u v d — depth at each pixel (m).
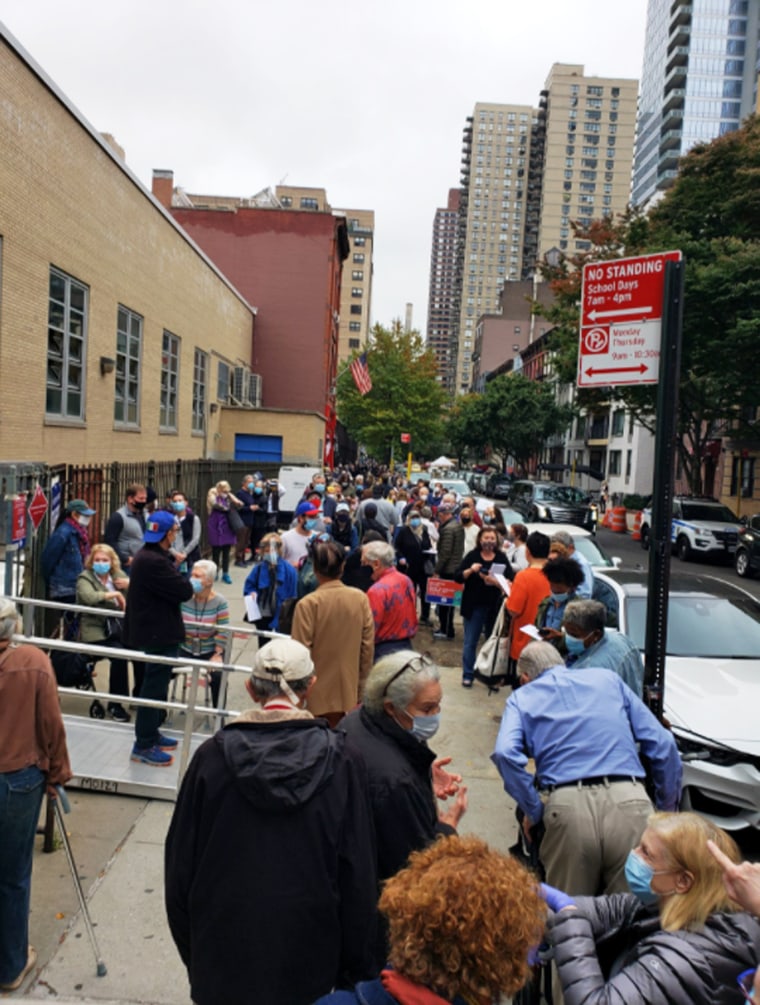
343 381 52.66
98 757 5.50
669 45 124.50
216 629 6.39
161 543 5.39
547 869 3.45
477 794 5.73
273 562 7.42
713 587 7.30
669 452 4.33
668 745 3.65
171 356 20.61
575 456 55.75
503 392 60.22
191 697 5.07
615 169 171.25
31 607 6.23
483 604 8.25
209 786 2.41
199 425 24.75
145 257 17.66
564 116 170.38
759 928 2.16
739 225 23.53
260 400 35.31
